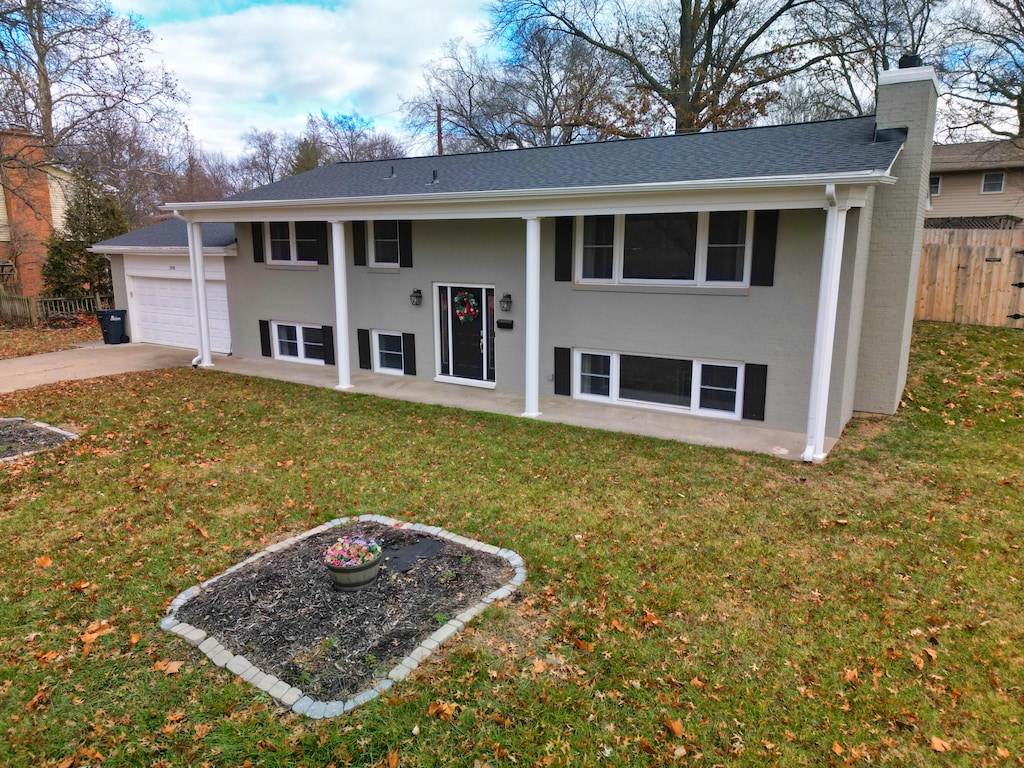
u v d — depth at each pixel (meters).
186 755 3.37
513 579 5.12
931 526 6.18
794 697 3.84
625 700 3.79
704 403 10.06
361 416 10.12
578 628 4.46
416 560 5.41
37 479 7.27
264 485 7.17
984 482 7.28
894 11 20.81
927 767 3.35
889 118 9.19
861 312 9.66
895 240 9.45
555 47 27.28
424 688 3.86
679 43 23.39
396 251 12.71
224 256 14.87
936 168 26.53
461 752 3.40
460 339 12.26
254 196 13.14
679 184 8.28
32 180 24.31
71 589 4.97
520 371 11.51
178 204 13.05
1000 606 4.81
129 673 4.00
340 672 3.98
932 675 4.04
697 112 23.34
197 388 11.94
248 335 15.05
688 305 9.73
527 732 3.54
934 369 11.62
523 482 7.31
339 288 11.71
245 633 4.38
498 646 4.25
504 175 11.14
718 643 4.33
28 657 4.15
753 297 9.23
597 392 11.02
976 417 9.59
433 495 6.90
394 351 13.20
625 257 10.24
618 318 10.37
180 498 6.78
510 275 11.27
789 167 8.23
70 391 11.59
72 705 3.72
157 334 17.19
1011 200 26.02
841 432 9.12
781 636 4.43
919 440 8.77
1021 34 19.39
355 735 3.50
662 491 7.06
